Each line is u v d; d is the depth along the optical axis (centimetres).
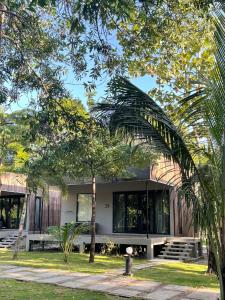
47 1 497
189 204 627
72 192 2253
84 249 1844
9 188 2295
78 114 788
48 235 1908
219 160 596
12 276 1150
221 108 572
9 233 2428
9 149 1675
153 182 1848
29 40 770
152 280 1112
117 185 2102
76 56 777
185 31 805
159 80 967
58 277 1139
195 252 1706
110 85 650
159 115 626
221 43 569
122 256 1688
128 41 781
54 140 748
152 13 697
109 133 691
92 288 986
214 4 584
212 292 958
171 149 625
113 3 544
